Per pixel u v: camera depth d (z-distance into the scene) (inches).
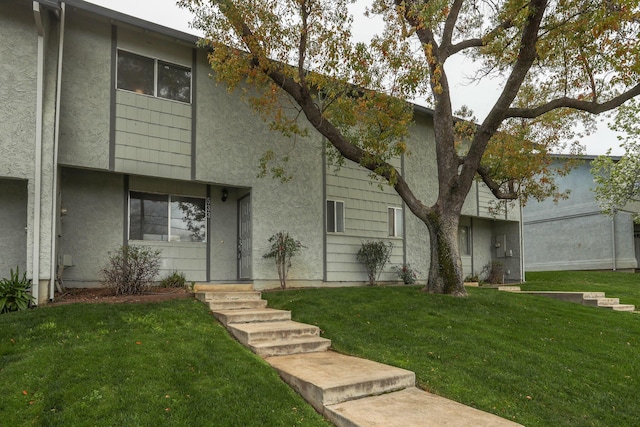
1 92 338.6
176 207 466.6
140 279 393.1
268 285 475.8
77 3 376.2
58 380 199.3
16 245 365.4
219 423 176.4
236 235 501.4
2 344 243.8
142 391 193.6
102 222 420.5
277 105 492.7
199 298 371.2
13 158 338.0
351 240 554.9
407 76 366.6
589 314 434.6
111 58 410.6
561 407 221.9
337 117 421.4
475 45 470.6
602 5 347.6
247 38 367.9
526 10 357.1
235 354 249.4
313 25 375.6
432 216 443.2
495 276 764.6
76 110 390.0
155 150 425.4
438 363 263.1
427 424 179.9
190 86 454.0
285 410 193.3
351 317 349.7
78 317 288.0
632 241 943.0
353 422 181.0
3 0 345.1
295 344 275.7
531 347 306.2
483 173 517.3
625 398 240.4
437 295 422.9
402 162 622.2
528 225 1140.5
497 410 209.0
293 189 507.8
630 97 422.0
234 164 468.4
